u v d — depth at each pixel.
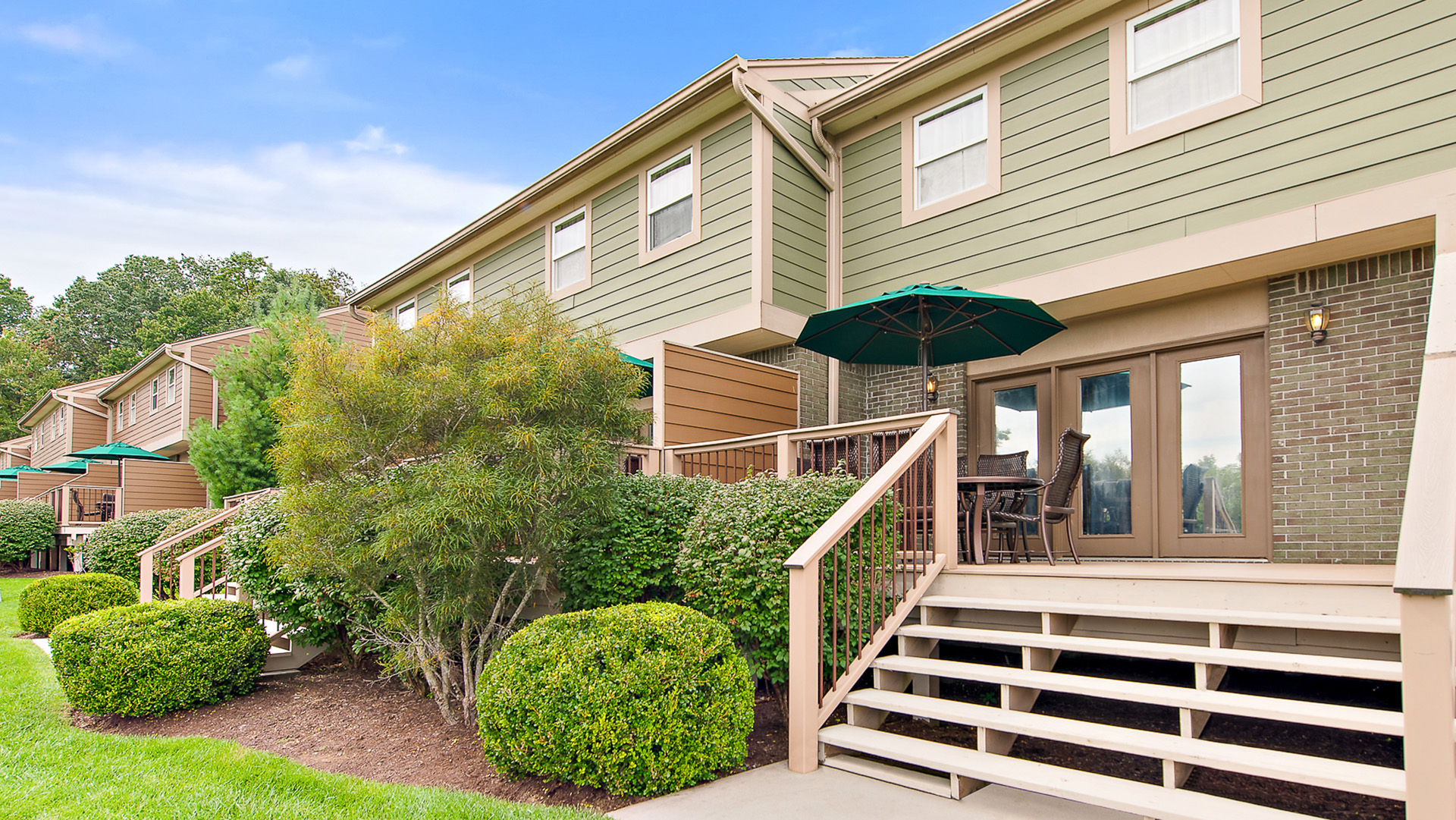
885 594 4.34
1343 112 5.36
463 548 4.32
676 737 3.36
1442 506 2.29
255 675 5.70
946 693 4.58
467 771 3.87
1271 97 5.68
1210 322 6.36
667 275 8.61
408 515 4.04
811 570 3.66
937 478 4.69
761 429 7.66
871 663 4.08
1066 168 6.71
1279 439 5.88
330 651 6.68
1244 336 6.20
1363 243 5.32
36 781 3.64
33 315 49.72
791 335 7.72
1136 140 6.30
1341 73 5.39
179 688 5.10
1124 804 2.78
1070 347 7.17
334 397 4.34
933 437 4.54
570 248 10.20
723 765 3.53
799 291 7.89
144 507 17.27
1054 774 3.08
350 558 4.50
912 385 8.18
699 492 4.93
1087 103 6.64
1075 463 5.54
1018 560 6.39
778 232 7.70
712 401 7.25
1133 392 6.84
